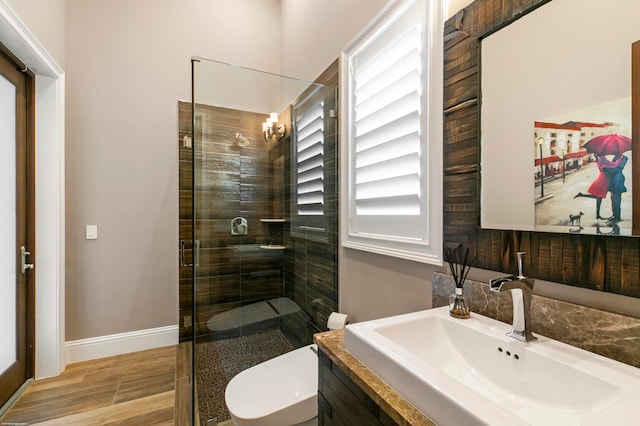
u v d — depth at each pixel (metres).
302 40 2.59
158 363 2.38
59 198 2.23
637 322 0.68
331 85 2.08
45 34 2.00
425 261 1.29
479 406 0.53
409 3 1.38
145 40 2.65
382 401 0.68
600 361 0.71
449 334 1.01
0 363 1.80
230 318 2.51
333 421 0.91
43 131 2.16
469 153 1.10
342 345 0.96
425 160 1.31
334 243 2.06
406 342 0.96
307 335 2.38
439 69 1.22
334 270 2.06
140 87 2.63
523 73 0.93
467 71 1.10
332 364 0.92
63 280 2.27
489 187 1.04
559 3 0.84
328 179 2.13
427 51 1.28
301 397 1.27
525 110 0.93
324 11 2.19
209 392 1.97
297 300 2.53
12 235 1.92
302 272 2.47
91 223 2.47
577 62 0.81
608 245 0.74
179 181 2.72
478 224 1.07
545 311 0.86
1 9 1.51
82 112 2.43
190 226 2.74
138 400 1.90
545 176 0.88
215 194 2.47
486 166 1.04
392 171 1.52
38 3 1.90
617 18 0.73
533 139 0.91
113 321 2.55
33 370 2.11
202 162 2.40
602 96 0.75
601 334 0.74
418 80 1.34
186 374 2.22
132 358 2.47
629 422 0.51
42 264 2.16
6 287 1.87
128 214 2.60
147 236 2.66
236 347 2.47
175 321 2.77
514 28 0.96
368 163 1.71
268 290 2.65
